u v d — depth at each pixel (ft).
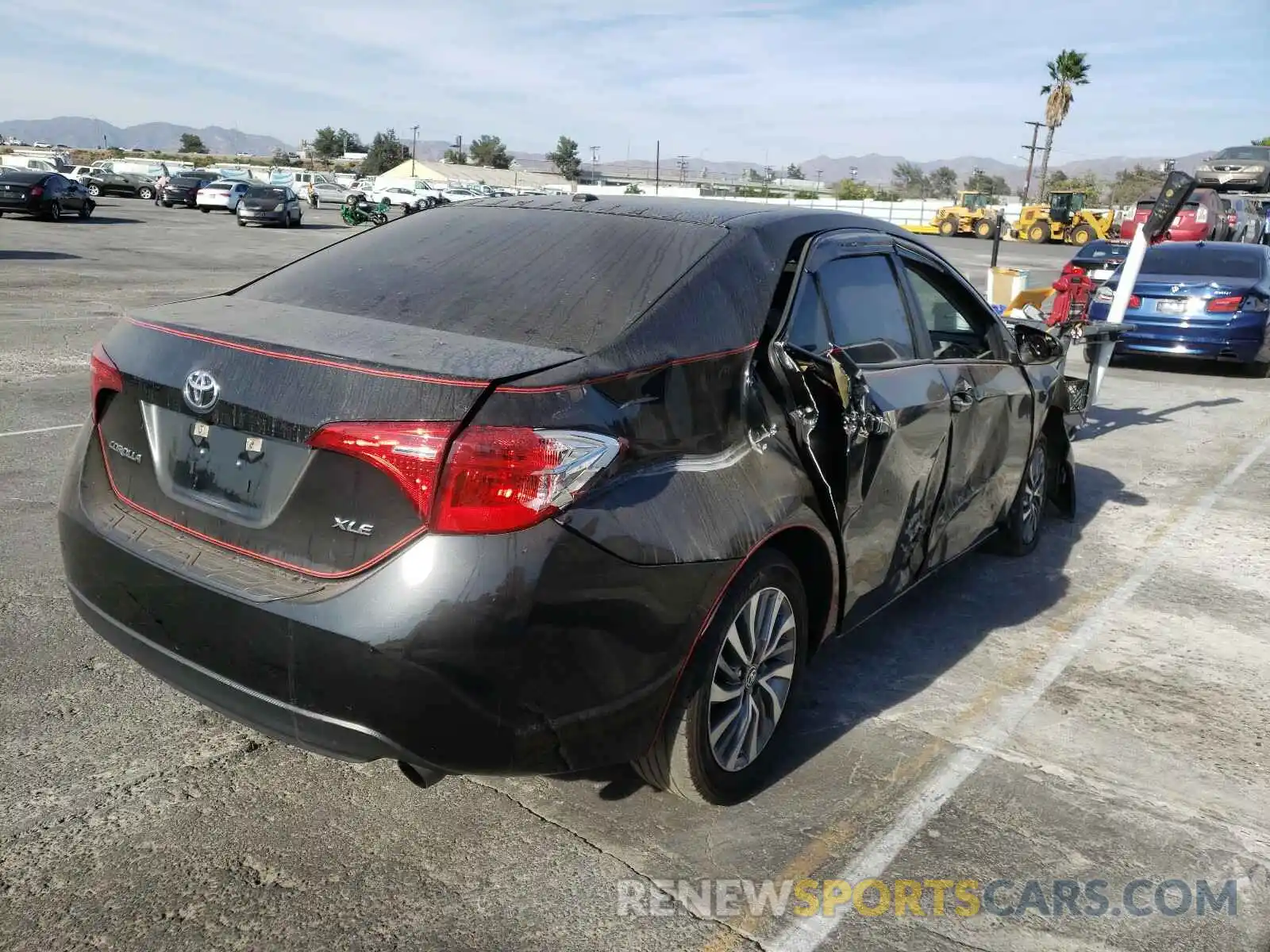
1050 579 17.03
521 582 7.45
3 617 13.25
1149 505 21.76
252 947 7.84
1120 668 13.70
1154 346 38.14
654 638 8.28
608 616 7.92
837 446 10.37
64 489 9.82
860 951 8.16
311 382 7.92
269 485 8.23
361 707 7.55
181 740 10.72
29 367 30.22
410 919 8.24
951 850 9.50
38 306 43.47
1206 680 13.46
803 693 12.52
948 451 12.96
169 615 8.37
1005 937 8.40
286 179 199.62
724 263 9.87
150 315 9.46
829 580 10.68
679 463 8.70
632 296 9.29
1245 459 26.21
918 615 15.28
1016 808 10.23
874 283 11.99
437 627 7.36
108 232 92.99
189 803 9.64
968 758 11.16
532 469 7.45
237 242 89.20
